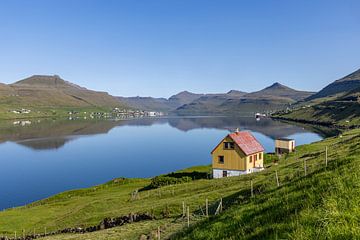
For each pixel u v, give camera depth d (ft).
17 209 243.19
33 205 258.16
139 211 149.28
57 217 193.26
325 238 24.84
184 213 124.67
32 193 326.65
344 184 35.58
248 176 185.06
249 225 36.73
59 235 147.02
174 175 254.88
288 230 28.86
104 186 289.53
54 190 336.29
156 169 424.05
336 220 26.81
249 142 250.78
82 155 536.01
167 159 490.08
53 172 415.03
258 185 126.21
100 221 155.53
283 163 230.68
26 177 390.21
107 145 649.20
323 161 141.08
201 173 261.65
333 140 348.79
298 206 34.76
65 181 371.97
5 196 317.01
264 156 294.87
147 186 247.09
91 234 130.11
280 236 28.60
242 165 237.66
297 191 41.81
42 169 431.84
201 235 42.04
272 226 31.73
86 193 270.67
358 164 42.70
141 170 419.95
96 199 226.99
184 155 522.06
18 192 330.13
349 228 24.99
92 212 185.68
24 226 182.60
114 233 123.34
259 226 34.60
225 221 43.09
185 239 44.55
